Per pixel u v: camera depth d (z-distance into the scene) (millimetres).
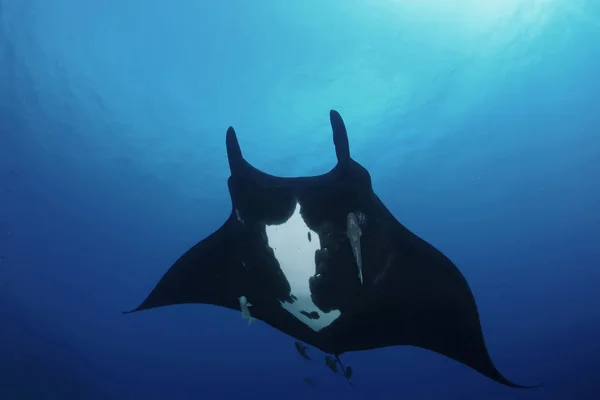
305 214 2613
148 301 3096
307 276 2717
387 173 9828
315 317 2855
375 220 2641
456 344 2783
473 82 8625
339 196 2586
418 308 2824
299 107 8828
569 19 7828
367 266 2672
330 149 9391
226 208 10469
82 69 8578
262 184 2613
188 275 3072
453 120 9109
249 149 9438
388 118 8969
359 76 8438
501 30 7969
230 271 2961
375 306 2814
